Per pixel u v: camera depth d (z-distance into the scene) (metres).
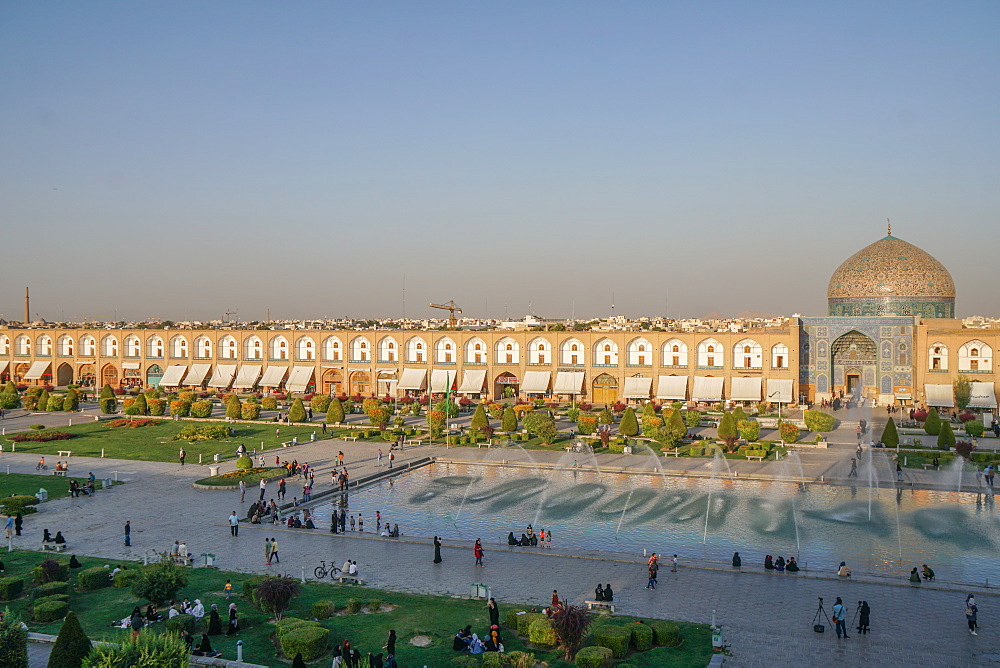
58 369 140.88
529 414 82.88
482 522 51.41
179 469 68.31
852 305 110.69
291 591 34.19
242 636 32.56
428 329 122.38
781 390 104.81
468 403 110.69
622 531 48.88
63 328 140.25
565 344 116.62
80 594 37.50
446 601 36.53
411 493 60.19
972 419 89.94
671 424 77.81
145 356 135.25
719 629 31.30
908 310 107.56
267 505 54.25
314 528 49.59
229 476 63.25
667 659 30.06
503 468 70.06
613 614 34.75
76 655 26.00
